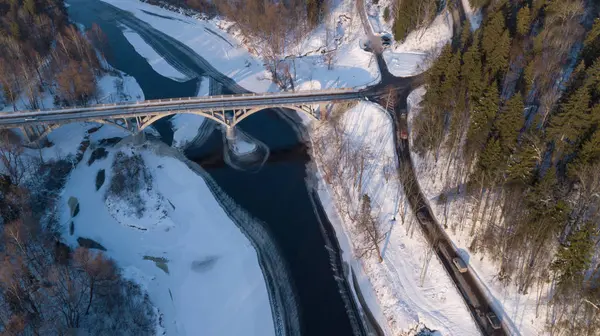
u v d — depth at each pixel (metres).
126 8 165.75
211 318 70.69
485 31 89.25
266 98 100.44
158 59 136.25
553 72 81.69
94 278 67.56
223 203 89.12
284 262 77.62
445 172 80.88
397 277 70.31
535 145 65.88
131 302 69.06
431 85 87.88
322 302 71.38
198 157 100.19
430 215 76.94
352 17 131.75
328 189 90.19
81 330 64.81
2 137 91.81
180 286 75.00
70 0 172.50
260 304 71.69
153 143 102.69
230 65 130.75
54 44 128.12
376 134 94.38
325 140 100.56
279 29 125.81
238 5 142.75
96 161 97.19
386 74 108.69
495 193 69.50
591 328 55.06
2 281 63.38
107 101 114.75
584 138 65.00
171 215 87.00
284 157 99.81
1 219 78.19
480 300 64.12
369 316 68.94
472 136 75.12
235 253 79.62
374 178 86.50
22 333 61.28
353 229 80.56
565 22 89.69
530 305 61.91
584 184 61.06
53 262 73.19
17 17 127.88
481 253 68.56
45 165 94.00
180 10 158.62
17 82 109.25
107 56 130.88
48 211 85.56
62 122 94.19
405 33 116.38
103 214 86.56
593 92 69.31
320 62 120.94
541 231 60.06
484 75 82.88
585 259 54.91
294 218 85.62
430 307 65.50
